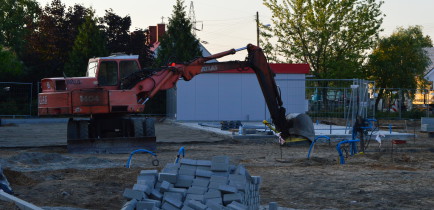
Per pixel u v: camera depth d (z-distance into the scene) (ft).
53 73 181.68
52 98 63.57
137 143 63.52
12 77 167.84
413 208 31.99
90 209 30.55
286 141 71.31
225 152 64.03
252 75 127.34
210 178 24.58
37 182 39.65
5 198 24.71
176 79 68.85
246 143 77.46
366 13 171.94
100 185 37.88
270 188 38.45
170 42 172.86
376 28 173.47
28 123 135.74
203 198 23.47
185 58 169.17
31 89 140.05
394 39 182.80
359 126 59.41
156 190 23.98
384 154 60.64
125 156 58.90
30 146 72.23
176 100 126.00
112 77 67.31
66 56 184.55
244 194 24.48
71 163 50.65
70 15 189.67
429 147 71.20
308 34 171.42
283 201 33.99
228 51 69.56
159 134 96.78
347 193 36.52
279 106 70.23
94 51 166.91
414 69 187.52
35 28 192.03
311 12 171.73
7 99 140.77
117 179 41.04
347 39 174.19
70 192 35.01
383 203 33.27
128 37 189.67
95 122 67.10
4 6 244.22
